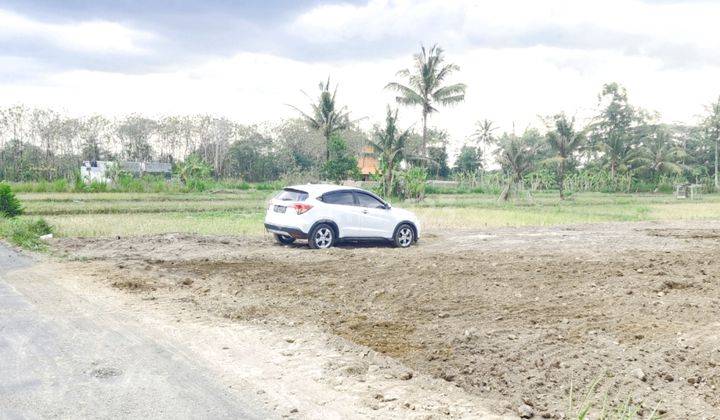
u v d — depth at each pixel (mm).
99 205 29656
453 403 5117
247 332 7238
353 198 15242
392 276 10734
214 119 84312
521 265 11695
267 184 61094
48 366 5863
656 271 10961
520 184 47906
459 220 24250
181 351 6434
